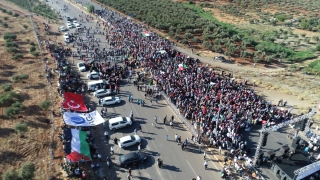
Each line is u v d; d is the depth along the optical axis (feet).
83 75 200.95
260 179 119.24
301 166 120.47
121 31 289.74
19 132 128.98
